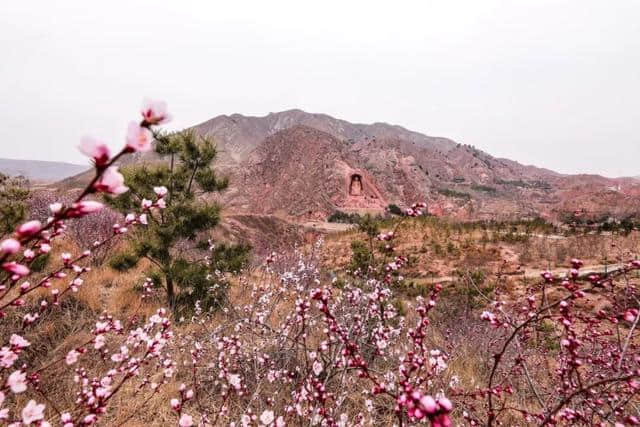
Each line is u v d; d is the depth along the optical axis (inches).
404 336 213.0
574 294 83.8
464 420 137.9
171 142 273.7
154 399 149.7
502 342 245.1
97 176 34.4
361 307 166.2
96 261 325.4
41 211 378.0
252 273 319.3
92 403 93.5
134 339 125.6
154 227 260.4
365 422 137.5
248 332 192.5
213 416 141.0
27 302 200.4
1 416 75.4
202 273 269.3
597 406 109.7
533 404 156.9
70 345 175.3
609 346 152.7
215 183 297.6
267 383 158.7
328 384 151.2
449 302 398.6
